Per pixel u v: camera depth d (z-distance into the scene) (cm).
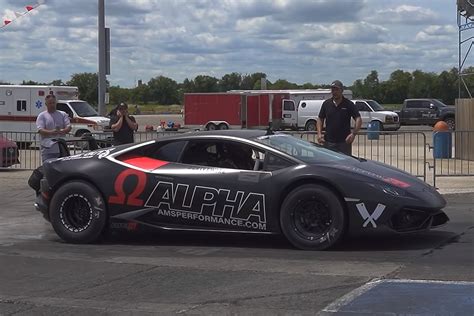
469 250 706
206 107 4281
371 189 685
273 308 514
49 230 912
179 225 756
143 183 759
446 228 841
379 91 8900
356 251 707
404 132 1359
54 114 1121
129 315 510
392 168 772
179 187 746
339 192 690
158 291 574
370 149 1894
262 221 722
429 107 3978
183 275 627
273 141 756
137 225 768
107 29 2739
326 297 537
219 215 736
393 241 759
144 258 707
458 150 1828
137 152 784
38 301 555
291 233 712
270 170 722
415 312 491
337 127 982
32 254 740
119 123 1240
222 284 590
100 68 2744
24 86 2711
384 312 493
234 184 728
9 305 545
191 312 511
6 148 1736
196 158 761
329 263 654
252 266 654
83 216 787
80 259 710
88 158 794
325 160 730
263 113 4147
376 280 584
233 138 752
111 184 769
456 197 1146
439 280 579
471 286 557
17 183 1470
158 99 11156
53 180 790
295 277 604
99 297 562
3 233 888
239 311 509
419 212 693
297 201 705
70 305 541
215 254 718
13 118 2717
